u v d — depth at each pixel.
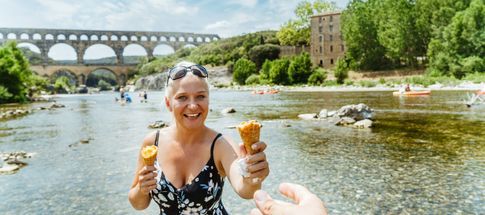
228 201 6.57
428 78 54.91
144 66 127.31
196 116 2.71
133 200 2.97
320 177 7.96
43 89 90.75
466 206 6.02
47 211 6.38
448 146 10.71
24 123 21.20
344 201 6.44
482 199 6.30
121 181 8.11
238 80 90.75
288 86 71.50
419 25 64.75
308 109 24.42
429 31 64.38
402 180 7.55
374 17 74.19
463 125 14.73
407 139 12.02
